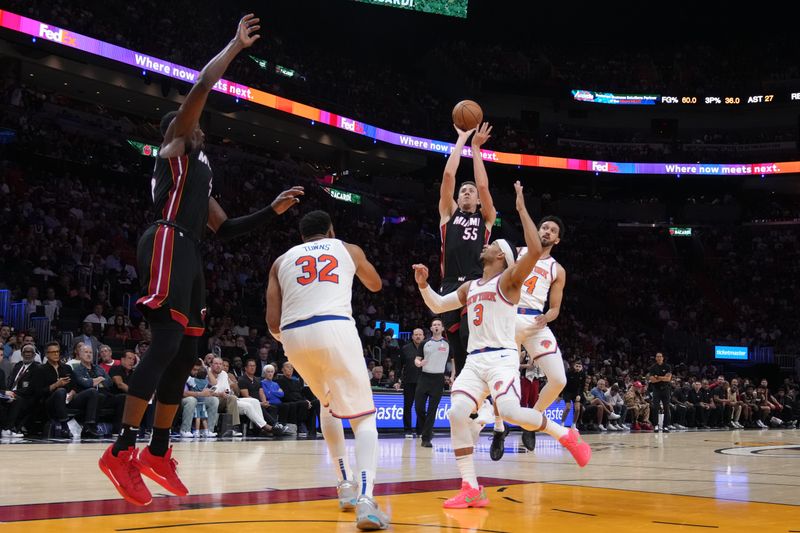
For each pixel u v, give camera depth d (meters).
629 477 6.29
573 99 34.75
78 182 21.42
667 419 16.89
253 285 21.22
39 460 6.68
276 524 3.56
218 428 11.63
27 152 20.61
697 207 36.16
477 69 35.94
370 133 28.28
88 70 22.83
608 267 33.56
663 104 35.19
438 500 4.65
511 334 4.73
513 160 32.34
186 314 3.74
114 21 23.97
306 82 29.00
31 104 22.27
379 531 3.48
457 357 6.24
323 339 3.91
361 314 21.50
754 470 7.18
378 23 33.47
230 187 25.22
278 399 12.16
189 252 3.80
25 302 14.43
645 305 32.34
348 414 3.88
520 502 4.60
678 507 4.46
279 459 7.26
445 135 31.03
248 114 26.78
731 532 3.58
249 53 27.89
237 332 17.78
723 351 29.16
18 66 21.73
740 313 32.34
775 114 36.47
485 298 4.75
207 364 12.10
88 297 16.62
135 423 3.59
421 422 11.64
